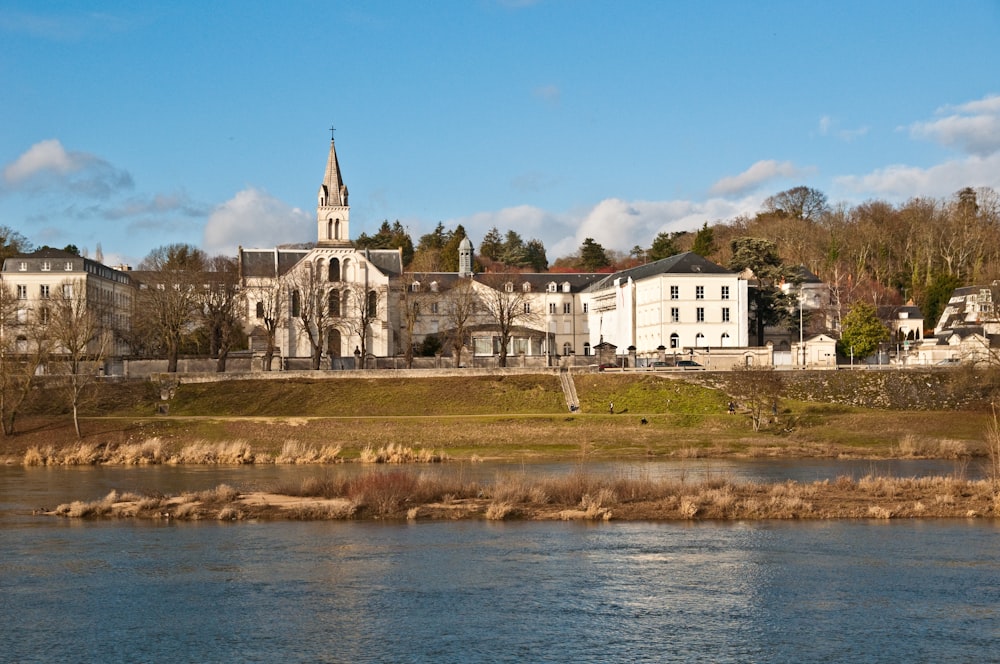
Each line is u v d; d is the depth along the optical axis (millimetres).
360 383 143250
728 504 68062
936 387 135750
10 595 48094
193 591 48625
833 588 48938
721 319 178125
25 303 171250
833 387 136125
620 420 121000
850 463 96375
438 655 39938
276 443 109875
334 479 76875
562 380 142500
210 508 69000
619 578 50656
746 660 39438
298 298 179750
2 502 73562
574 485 73000
